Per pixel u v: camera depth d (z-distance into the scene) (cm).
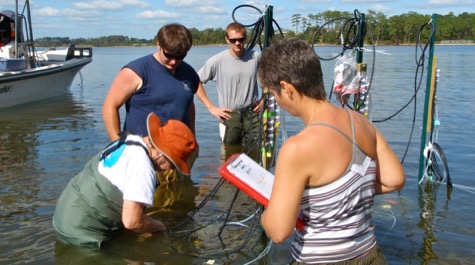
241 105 721
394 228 432
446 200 502
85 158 672
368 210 230
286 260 377
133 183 348
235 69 708
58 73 1305
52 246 391
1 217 453
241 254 386
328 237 222
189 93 482
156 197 510
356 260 226
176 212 470
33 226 431
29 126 920
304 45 219
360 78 483
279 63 217
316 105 220
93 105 1199
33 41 1290
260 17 482
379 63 2711
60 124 941
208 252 388
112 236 404
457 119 968
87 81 1844
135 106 465
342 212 219
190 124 513
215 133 835
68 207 385
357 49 498
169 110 467
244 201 500
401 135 813
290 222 212
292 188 210
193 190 533
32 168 620
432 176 572
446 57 3519
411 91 1419
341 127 217
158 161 354
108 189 369
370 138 227
